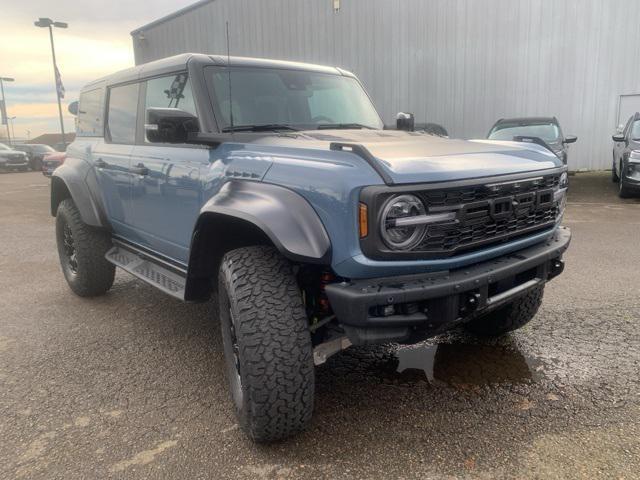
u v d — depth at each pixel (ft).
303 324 8.15
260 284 8.21
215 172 9.87
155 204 12.10
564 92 47.11
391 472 7.81
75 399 10.23
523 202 9.03
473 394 10.00
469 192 8.11
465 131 49.49
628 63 46.24
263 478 7.79
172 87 11.86
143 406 9.93
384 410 9.52
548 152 10.75
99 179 14.76
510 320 11.89
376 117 13.89
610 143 47.67
